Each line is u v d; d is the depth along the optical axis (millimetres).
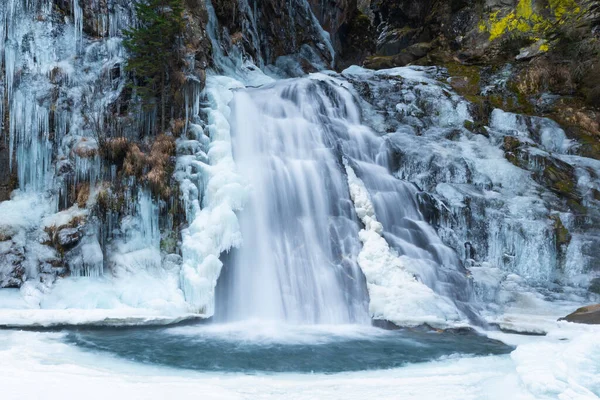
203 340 8492
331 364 7207
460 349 8102
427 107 17141
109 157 11742
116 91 12914
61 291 10258
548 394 5000
